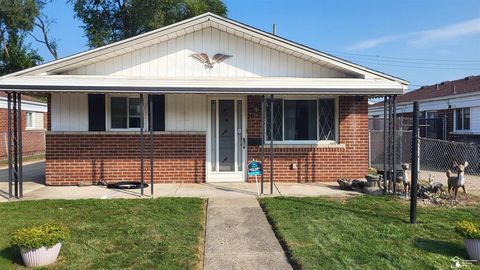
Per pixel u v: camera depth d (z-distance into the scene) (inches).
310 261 211.9
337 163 447.5
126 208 312.5
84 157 429.4
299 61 434.0
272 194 370.3
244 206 325.1
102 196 363.6
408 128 803.4
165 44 429.1
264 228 272.4
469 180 501.4
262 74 433.7
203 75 431.2
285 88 366.9
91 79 362.0
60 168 427.8
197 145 438.9
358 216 293.0
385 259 215.5
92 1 1389.0
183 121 439.5
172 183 434.6
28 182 453.7
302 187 410.3
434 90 940.6
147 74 428.8
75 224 271.6
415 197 277.0
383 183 397.7
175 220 281.6
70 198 355.3
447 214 300.8
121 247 230.5
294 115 448.1
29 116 982.4
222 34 431.5
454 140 724.0
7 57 1462.8
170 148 436.5
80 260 211.6
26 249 200.4
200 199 343.9
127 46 410.3
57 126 428.5
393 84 378.9
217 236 256.4
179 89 361.7
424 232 258.4
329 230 260.5
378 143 590.2
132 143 434.3
